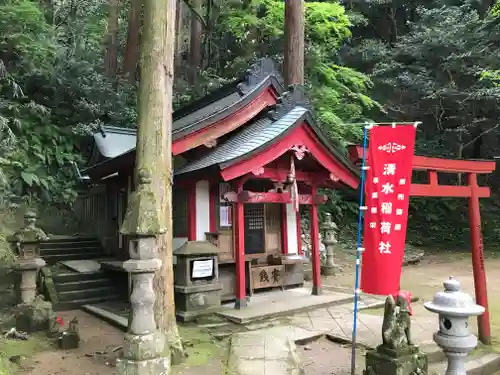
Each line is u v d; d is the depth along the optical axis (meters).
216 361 5.30
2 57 14.98
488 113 19.31
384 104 20.92
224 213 8.97
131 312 4.57
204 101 11.10
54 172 15.09
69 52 17.47
